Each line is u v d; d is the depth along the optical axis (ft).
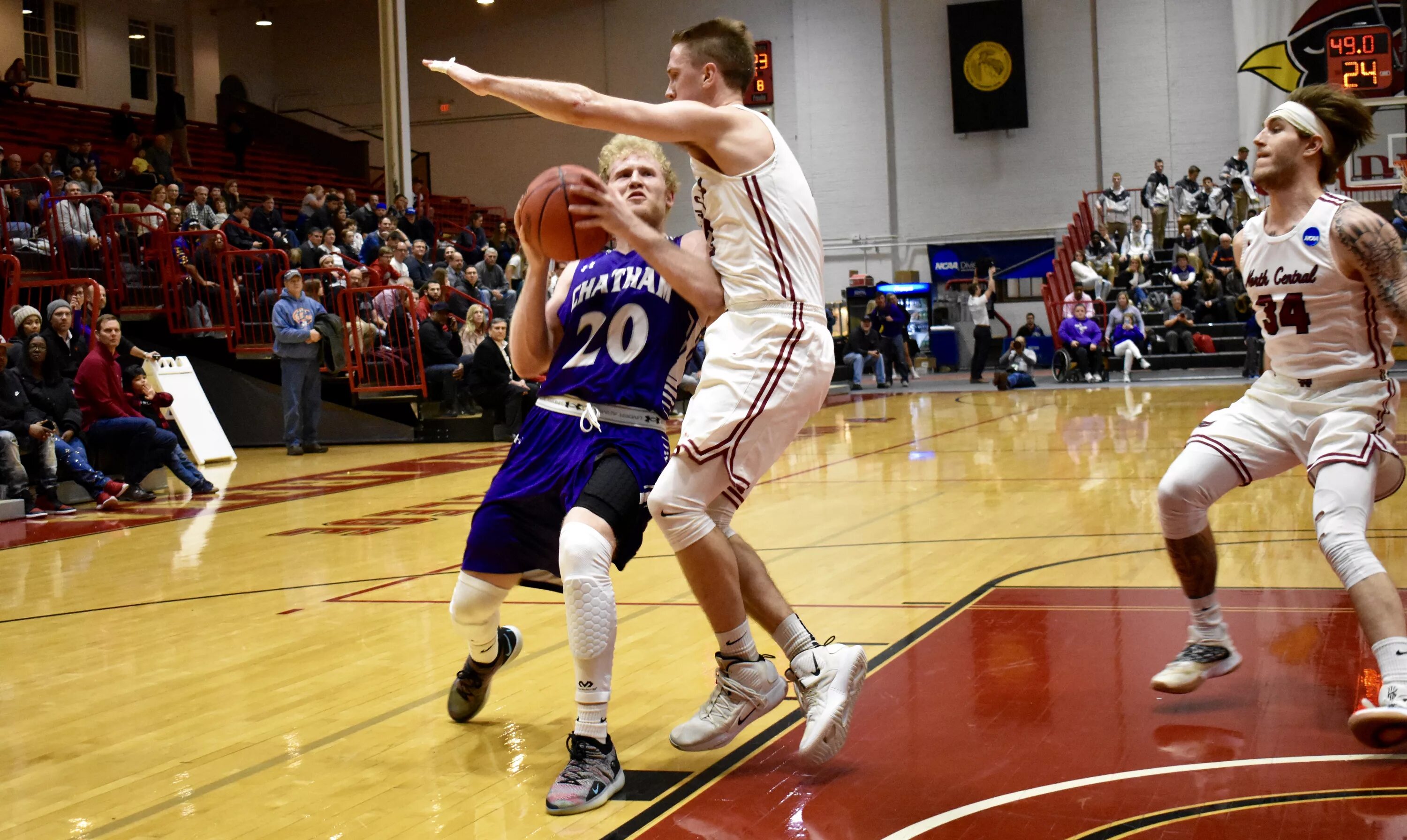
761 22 82.58
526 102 7.95
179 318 44.11
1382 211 67.87
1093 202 78.28
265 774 9.54
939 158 80.64
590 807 8.49
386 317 44.96
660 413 9.72
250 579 18.61
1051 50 78.38
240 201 57.11
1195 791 8.16
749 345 8.80
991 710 10.25
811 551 18.97
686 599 15.85
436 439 44.47
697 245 9.46
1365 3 71.67
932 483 26.86
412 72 88.89
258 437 44.80
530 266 9.35
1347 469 9.41
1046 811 7.95
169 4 80.94
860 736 9.75
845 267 82.43
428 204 77.87
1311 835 7.30
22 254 40.91
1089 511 21.58
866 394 64.90
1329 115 9.55
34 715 11.48
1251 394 10.31
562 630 14.47
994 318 79.46
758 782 8.89
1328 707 9.89
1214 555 10.43
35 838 8.33
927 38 80.18
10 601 17.46
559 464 9.51
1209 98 76.13
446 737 10.41
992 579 15.92
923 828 7.79
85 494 30.99
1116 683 10.87
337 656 13.48
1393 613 8.84
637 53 84.48
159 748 10.33
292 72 90.94
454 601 10.15
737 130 8.75
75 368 31.30
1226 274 64.59
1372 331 9.57
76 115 66.23
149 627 15.43
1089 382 63.67
